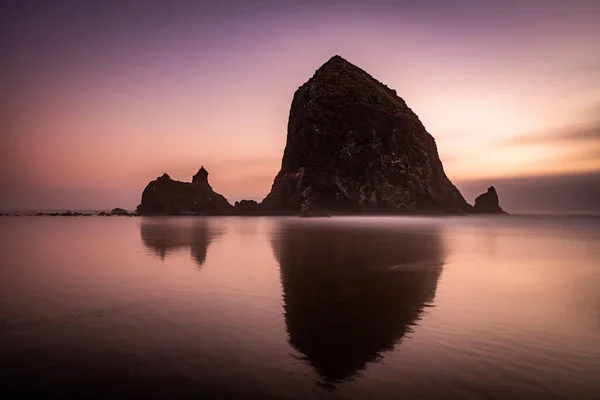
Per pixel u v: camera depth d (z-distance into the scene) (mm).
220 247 31375
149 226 64312
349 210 123688
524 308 12859
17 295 14531
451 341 9680
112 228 58062
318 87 146875
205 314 11930
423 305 13141
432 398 6871
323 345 9336
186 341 9562
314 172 129625
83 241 36688
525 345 9414
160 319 11414
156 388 7164
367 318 11555
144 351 8922
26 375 7688
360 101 137750
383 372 7879
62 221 81375
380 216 124062
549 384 7395
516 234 52719
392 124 134625
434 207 131375
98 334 10094
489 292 15281
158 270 20172
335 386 7293
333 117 135750
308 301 13562
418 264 22594
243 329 10492
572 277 18891
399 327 10703
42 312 12148
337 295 14531
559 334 10242
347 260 23922
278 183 139125
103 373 7781
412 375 7750
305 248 30781
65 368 8000
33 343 9438
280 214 127875
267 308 12625
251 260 23828
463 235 48344
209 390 7105
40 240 37781
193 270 20125
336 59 159875
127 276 18391
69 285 16281
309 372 7863
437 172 148000
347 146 131125
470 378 7641
